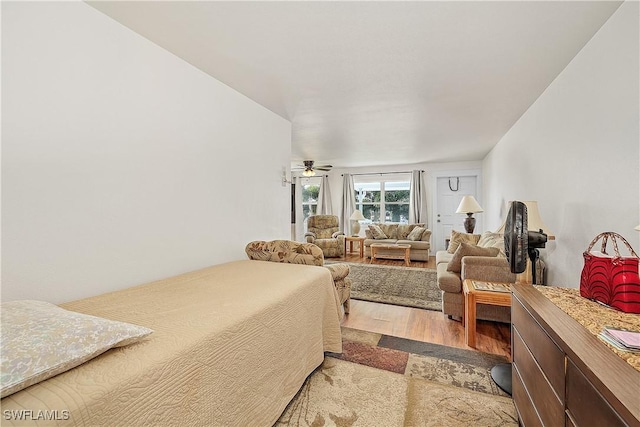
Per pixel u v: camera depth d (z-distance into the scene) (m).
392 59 1.93
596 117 1.66
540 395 1.07
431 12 1.45
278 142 3.16
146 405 0.78
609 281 1.16
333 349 2.02
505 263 2.50
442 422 1.43
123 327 0.86
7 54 1.17
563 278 2.12
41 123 1.27
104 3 1.41
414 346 2.27
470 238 4.53
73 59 1.38
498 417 1.47
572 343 0.85
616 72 1.47
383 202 7.42
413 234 6.28
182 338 0.96
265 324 1.30
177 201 1.94
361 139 4.30
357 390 1.69
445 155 5.70
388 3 1.39
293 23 1.55
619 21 1.43
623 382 0.65
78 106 1.39
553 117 2.26
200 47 1.81
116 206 1.57
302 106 2.88
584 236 1.81
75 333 0.77
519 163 3.24
